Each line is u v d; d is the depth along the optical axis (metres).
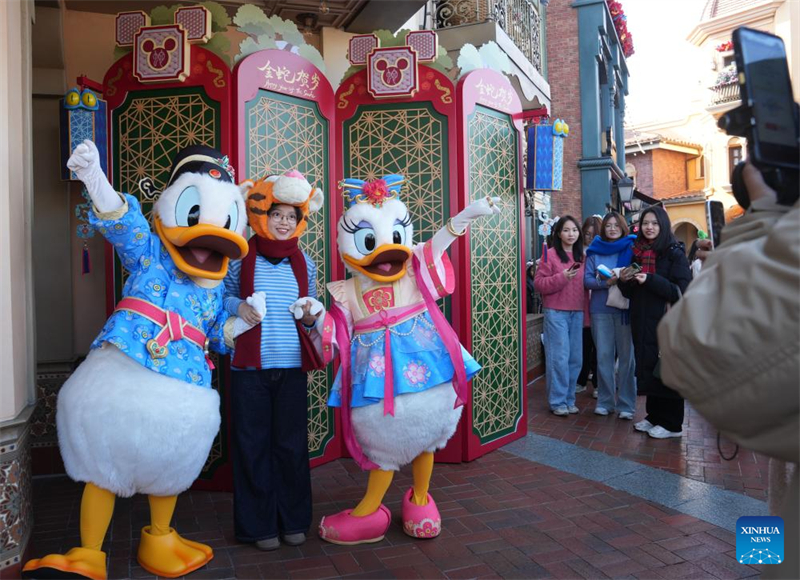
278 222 3.45
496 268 5.26
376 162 4.92
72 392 2.81
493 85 5.18
